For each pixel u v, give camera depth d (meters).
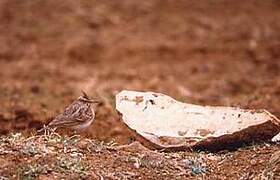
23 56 24.56
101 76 22.39
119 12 27.77
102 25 26.84
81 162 9.27
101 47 25.00
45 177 8.89
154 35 25.97
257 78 21.67
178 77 22.16
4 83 21.09
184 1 28.62
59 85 20.98
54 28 26.64
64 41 25.55
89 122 10.02
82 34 26.08
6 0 28.61
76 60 24.33
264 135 10.16
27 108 16.22
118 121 14.34
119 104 10.65
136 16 27.47
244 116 10.34
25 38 25.94
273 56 24.45
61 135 10.21
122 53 24.61
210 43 25.33
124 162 9.43
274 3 28.84
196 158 9.79
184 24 26.83
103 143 10.10
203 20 27.14
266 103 15.39
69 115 9.96
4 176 8.80
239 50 24.83
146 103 10.66
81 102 10.03
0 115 15.61
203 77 22.11
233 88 20.55
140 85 20.92
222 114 10.47
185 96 18.61
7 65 23.64
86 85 20.91
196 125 10.35
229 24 26.91
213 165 9.66
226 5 28.44
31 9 28.02
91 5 28.30
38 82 21.33
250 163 9.54
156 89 20.12
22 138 9.88
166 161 9.56
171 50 24.75
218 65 23.55
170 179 9.14
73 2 28.45
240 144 10.20
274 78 21.48
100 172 9.12
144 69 23.20
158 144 10.17
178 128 10.33
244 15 27.72
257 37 25.84
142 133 10.25
